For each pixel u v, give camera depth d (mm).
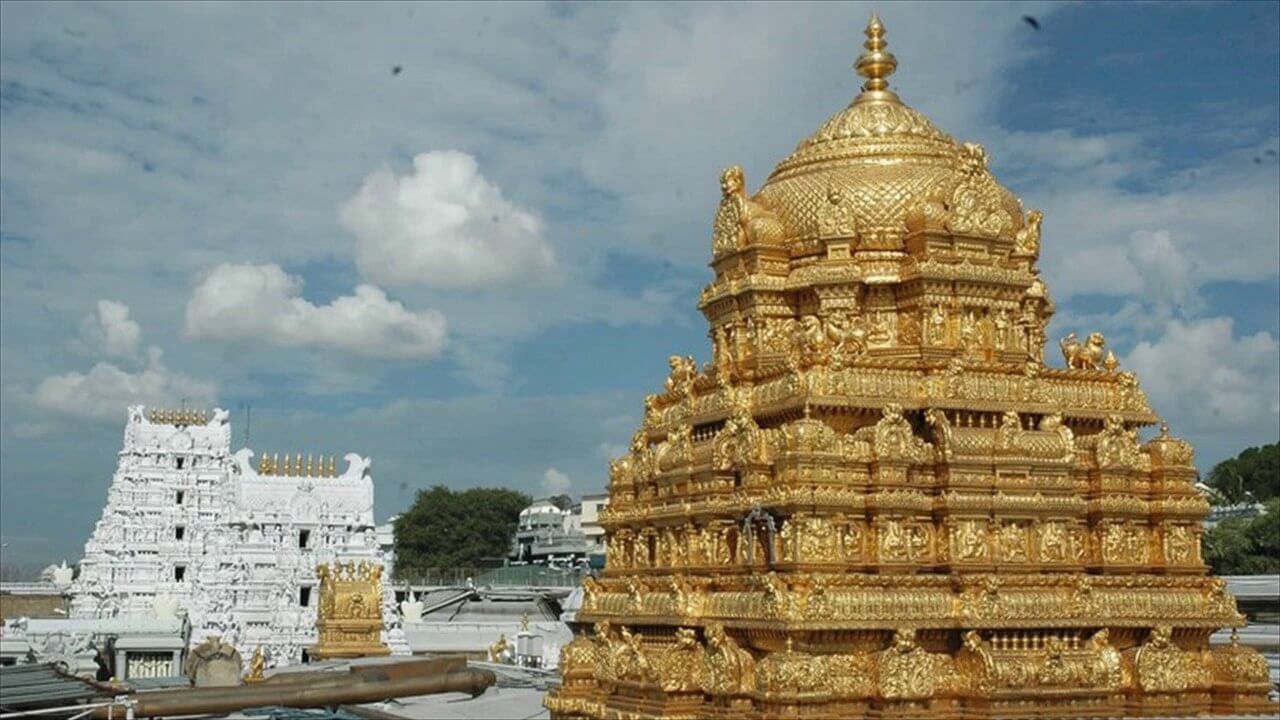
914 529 43000
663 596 45219
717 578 44219
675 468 48125
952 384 44531
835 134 51031
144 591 115500
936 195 48156
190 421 121125
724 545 45031
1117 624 43375
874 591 41031
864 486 42812
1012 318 47656
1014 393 45562
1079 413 46906
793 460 42281
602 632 47875
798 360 44469
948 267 46469
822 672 39781
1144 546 46812
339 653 91500
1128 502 46188
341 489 123062
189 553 117375
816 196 49000
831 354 44094
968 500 43000
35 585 146375
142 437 118375
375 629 92875
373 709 59656
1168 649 43781
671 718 42344
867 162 49812
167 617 103188
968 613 41500
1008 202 49906
